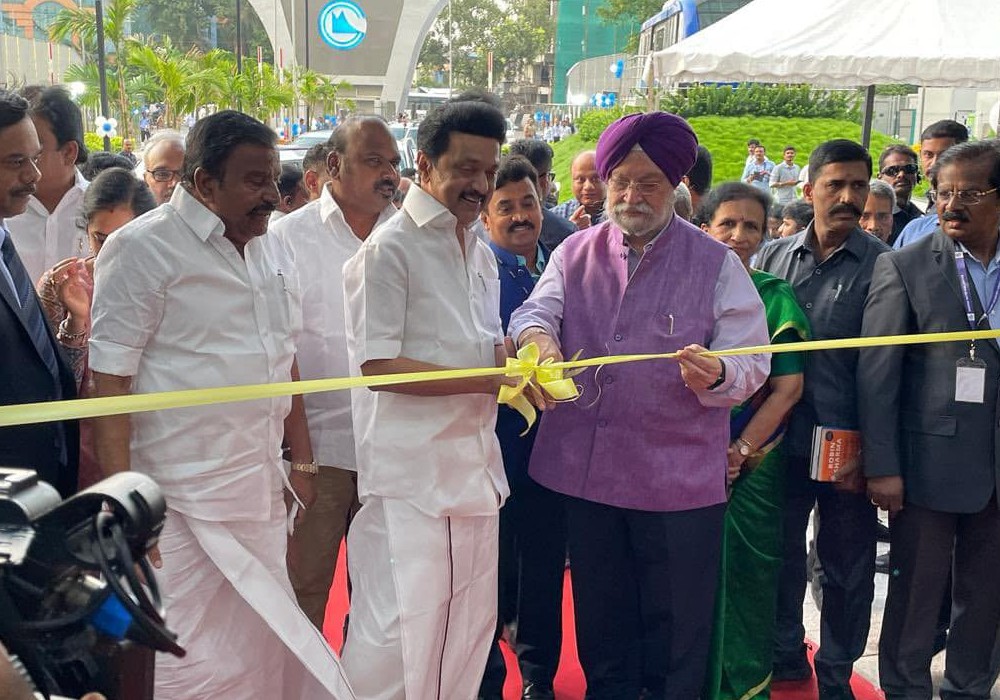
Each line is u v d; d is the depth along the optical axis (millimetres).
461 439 2730
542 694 3488
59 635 1082
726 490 3107
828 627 3443
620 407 2973
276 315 2668
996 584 3219
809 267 3486
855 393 3363
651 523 2979
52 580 1086
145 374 2510
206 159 2471
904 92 27953
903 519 3266
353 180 3348
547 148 5340
